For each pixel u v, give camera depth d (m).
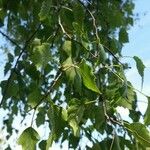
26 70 0.87
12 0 0.96
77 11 0.78
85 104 0.66
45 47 0.68
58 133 0.65
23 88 1.07
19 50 1.19
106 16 1.01
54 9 0.87
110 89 0.69
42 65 0.67
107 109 0.66
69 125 0.67
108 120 0.64
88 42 0.69
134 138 0.65
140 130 0.62
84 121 0.77
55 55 1.11
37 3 0.93
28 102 0.66
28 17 1.10
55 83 0.67
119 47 1.04
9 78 0.94
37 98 0.66
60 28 0.80
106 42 1.04
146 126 0.64
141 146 0.63
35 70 0.85
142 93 0.67
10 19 1.01
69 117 0.65
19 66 0.96
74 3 0.84
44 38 0.84
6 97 0.95
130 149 0.67
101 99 0.66
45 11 0.72
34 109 0.65
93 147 0.64
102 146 0.65
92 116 0.74
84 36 0.69
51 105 0.65
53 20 0.87
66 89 1.01
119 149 0.63
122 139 0.67
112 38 1.06
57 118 0.65
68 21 0.82
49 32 0.84
